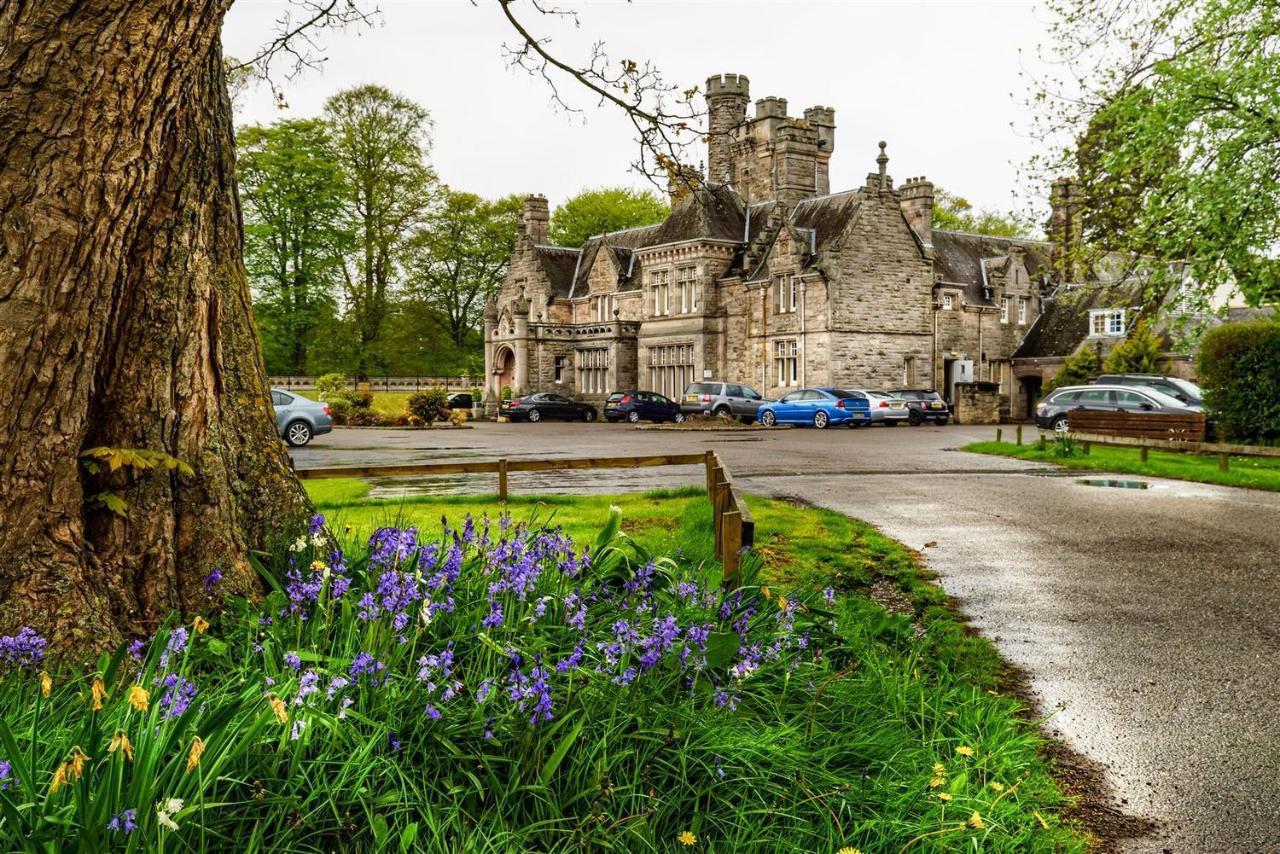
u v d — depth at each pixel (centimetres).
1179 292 1939
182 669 353
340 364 5609
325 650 417
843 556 926
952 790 380
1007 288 5056
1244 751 490
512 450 2466
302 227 5359
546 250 6162
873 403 3881
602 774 340
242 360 567
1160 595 818
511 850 310
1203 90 1716
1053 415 3114
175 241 474
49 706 341
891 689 494
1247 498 1445
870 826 354
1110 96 1861
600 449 2500
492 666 418
